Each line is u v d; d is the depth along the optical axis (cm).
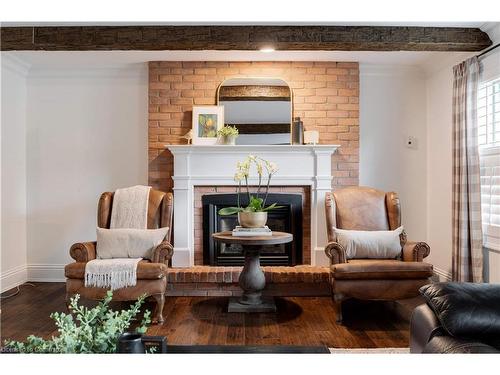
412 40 346
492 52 356
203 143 460
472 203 372
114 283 326
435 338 153
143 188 407
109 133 477
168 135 468
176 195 450
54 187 478
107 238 362
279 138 465
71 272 330
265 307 360
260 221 371
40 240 477
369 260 365
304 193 460
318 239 449
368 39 344
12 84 447
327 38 344
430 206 473
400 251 372
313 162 452
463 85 382
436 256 459
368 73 477
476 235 369
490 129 371
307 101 469
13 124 449
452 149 405
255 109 467
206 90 468
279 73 469
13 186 449
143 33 344
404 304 388
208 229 456
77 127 477
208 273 409
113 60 457
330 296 412
